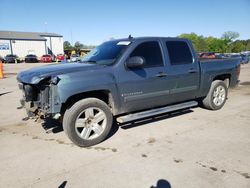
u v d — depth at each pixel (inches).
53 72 153.4
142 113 187.3
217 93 246.1
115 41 201.8
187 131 189.8
